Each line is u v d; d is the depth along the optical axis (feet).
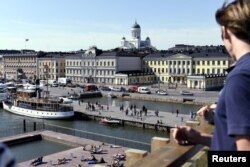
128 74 495.82
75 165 148.46
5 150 5.94
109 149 175.52
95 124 266.16
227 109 8.07
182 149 14.43
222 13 8.66
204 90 431.84
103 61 522.06
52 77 582.35
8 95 361.10
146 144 195.72
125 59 523.70
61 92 435.94
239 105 7.79
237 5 8.45
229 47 8.89
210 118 16.33
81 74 548.72
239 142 7.73
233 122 7.79
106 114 282.77
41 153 181.78
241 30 8.29
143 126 245.24
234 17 8.34
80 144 188.44
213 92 410.93
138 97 402.52
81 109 308.19
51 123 273.13
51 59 581.94
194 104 353.92
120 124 257.55
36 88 379.96
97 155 163.43
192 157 14.88
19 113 309.83
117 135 226.58
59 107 287.28
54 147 192.65
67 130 241.55
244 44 8.46
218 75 449.89
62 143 198.29
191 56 483.92
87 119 285.64
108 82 518.78
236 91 7.92
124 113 287.48
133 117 265.95
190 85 448.24
